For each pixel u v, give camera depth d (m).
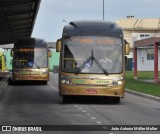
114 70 20.56
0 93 28.83
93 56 20.59
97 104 21.16
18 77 36.84
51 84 39.81
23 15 39.06
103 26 21.23
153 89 31.05
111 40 20.84
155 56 40.81
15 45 37.28
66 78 20.44
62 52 20.72
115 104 21.41
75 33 20.84
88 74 20.38
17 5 32.47
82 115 16.58
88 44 20.72
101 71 20.45
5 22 43.50
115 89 20.45
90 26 21.16
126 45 20.91
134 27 88.81
